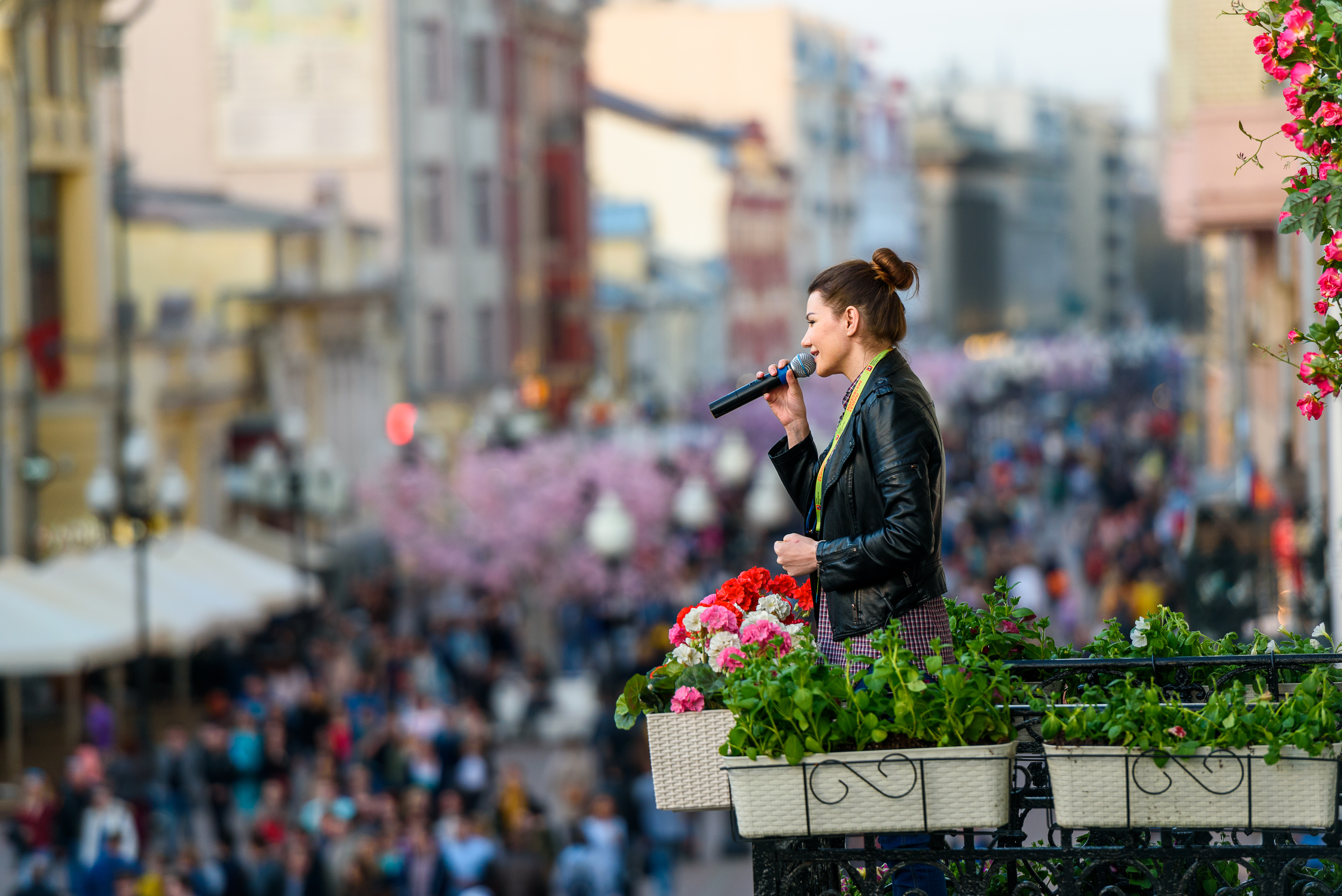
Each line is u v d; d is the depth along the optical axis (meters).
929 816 4.64
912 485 4.88
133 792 21.38
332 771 21.31
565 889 18.41
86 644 23.72
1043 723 4.71
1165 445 72.38
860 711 4.69
